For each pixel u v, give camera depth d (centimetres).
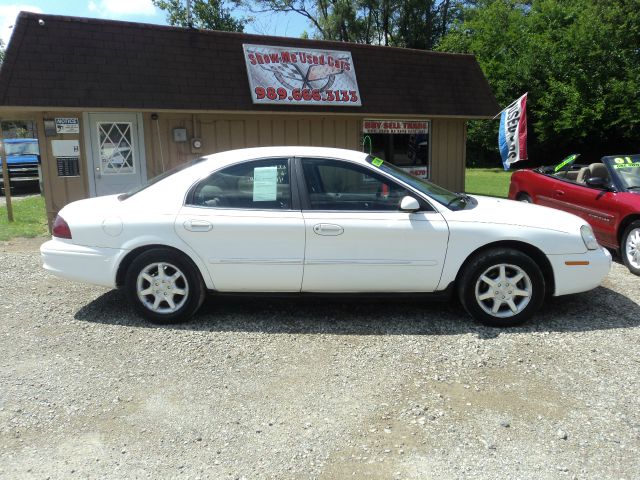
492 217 480
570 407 346
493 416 336
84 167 988
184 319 489
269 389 370
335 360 414
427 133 1310
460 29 3158
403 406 347
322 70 1108
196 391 368
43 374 392
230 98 1018
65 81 891
